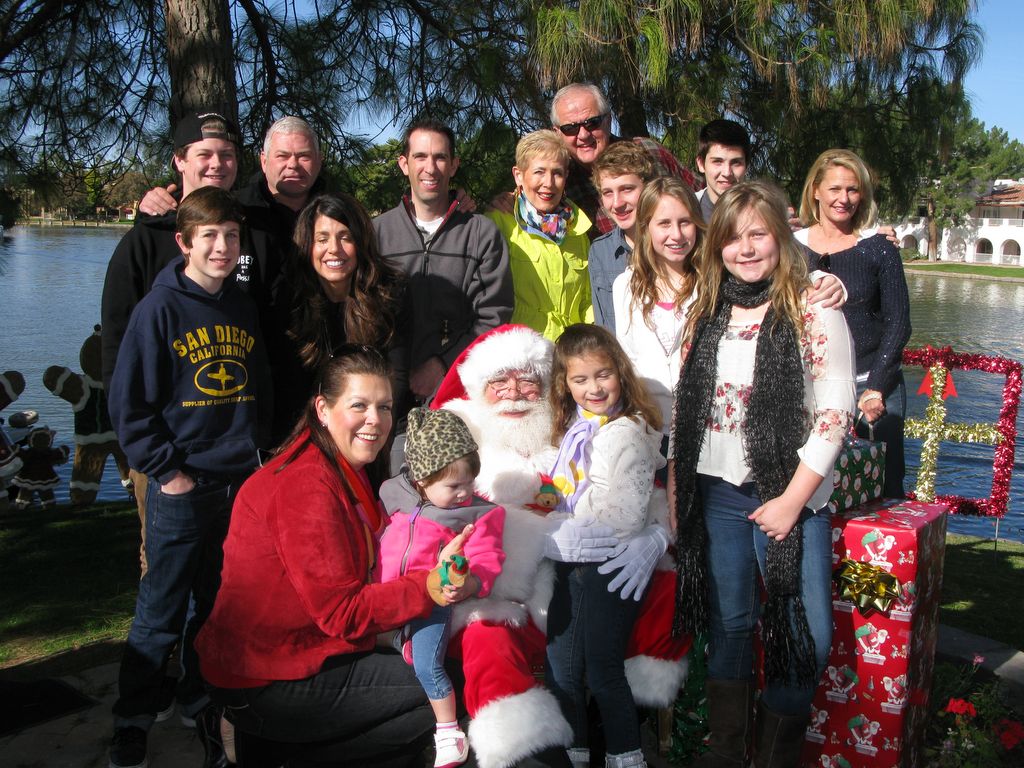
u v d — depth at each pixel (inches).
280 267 127.8
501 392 115.8
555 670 109.2
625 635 108.6
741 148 154.4
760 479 103.7
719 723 111.7
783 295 103.7
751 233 104.0
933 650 119.7
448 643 105.0
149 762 117.3
